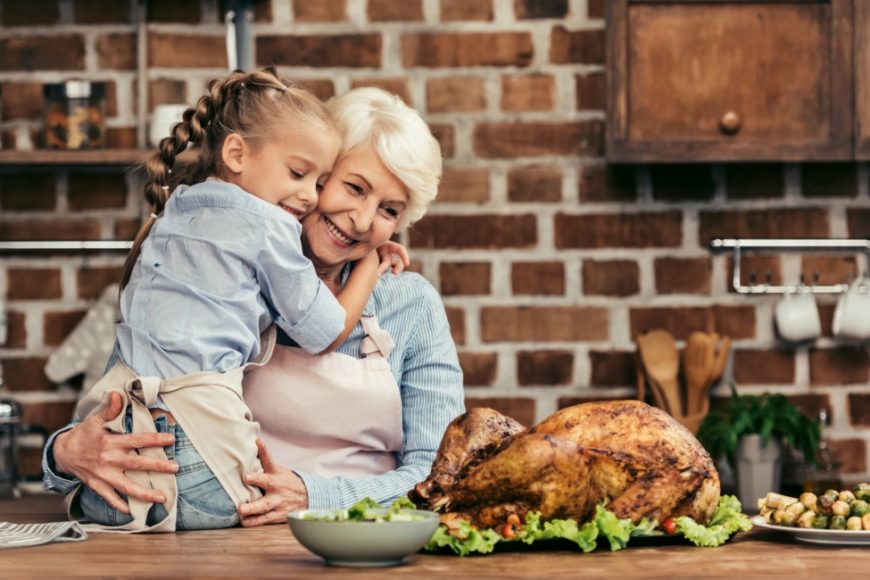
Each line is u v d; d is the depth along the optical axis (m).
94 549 1.74
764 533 1.85
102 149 3.53
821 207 3.73
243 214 2.15
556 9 3.70
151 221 2.31
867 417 3.71
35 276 3.71
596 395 3.70
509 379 3.69
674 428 1.74
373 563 1.55
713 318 3.71
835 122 3.44
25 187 3.72
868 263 3.72
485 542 1.62
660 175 3.71
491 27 3.70
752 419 3.46
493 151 3.70
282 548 1.75
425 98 3.70
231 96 2.30
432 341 2.55
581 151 3.70
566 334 3.70
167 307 2.11
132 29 3.71
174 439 2.04
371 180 2.29
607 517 1.66
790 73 3.45
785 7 3.46
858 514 1.76
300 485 2.15
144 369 2.09
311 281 2.21
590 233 3.70
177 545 1.79
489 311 3.70
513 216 3.70
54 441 2.12
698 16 3.46
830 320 3.73
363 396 2.35
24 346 3.71
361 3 3.71
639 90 3.45
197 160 2.35
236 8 3.68
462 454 1.73
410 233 3.70
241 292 2.13
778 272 3.72
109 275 3.72
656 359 3.64
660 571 1.51
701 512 1.73
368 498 1.65
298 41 3.71
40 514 2.45
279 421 2.34
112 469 2.03
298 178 2.24
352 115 2.30
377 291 2.50
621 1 3.44
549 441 1.64
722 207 3.72
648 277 3.71
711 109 3.45
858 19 3.44
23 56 3.73
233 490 2.06
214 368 2.10
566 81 3.70
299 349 2.34
